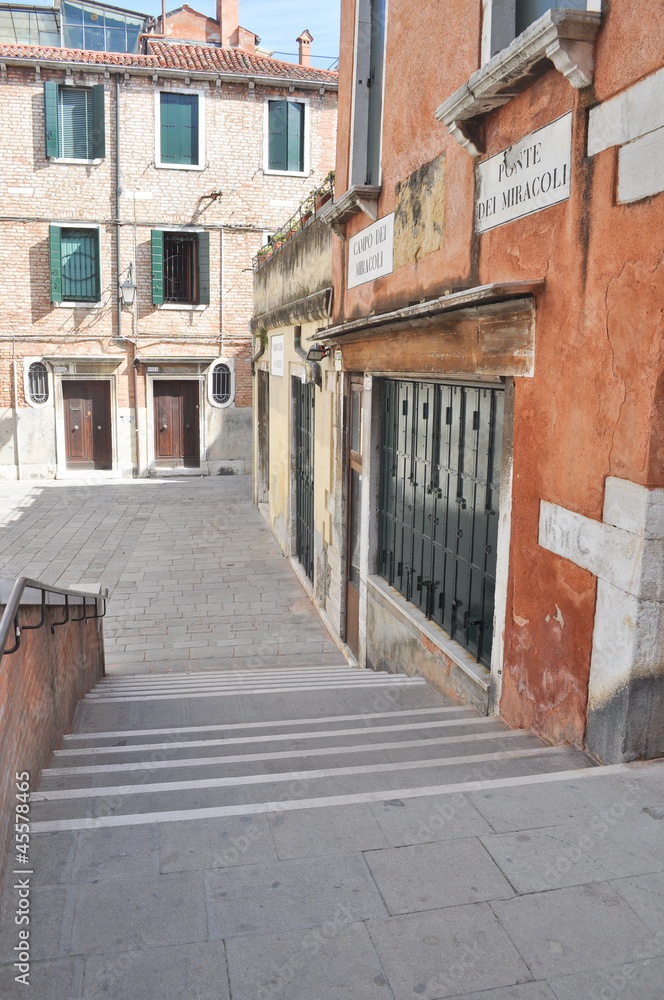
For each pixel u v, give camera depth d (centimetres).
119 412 1922
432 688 572
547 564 392
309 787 333
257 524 1443
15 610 303
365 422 718
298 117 1892
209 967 206
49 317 1848
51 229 1800
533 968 207
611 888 243
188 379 1959
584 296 348
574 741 373
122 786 342
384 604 685
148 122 1819
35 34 2280
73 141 1808
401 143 592
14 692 320
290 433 1147
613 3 319
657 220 296
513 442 421
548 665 396
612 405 331
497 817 286
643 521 315
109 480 1902
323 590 934
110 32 2334
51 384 1873
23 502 1619
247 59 1917
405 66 580
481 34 447
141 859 257
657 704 335
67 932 220
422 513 608
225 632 901
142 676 750
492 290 381
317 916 228
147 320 1900
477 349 459
